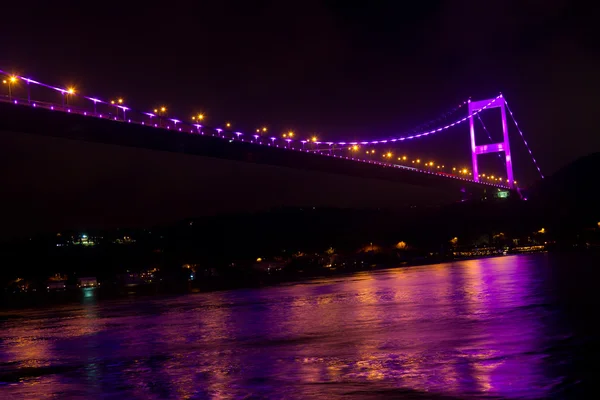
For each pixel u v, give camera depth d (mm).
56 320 39000
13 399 14586
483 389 12516
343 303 34469
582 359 14359
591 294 28125
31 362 20516
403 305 30125
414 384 13367
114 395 14344
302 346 19750
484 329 19969
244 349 20062
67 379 16812
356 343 19391
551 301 26391
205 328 27266
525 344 16719
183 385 14883
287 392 13461
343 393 13055
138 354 20641
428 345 17875
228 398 13320
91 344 24453
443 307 27578
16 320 41500
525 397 11766
